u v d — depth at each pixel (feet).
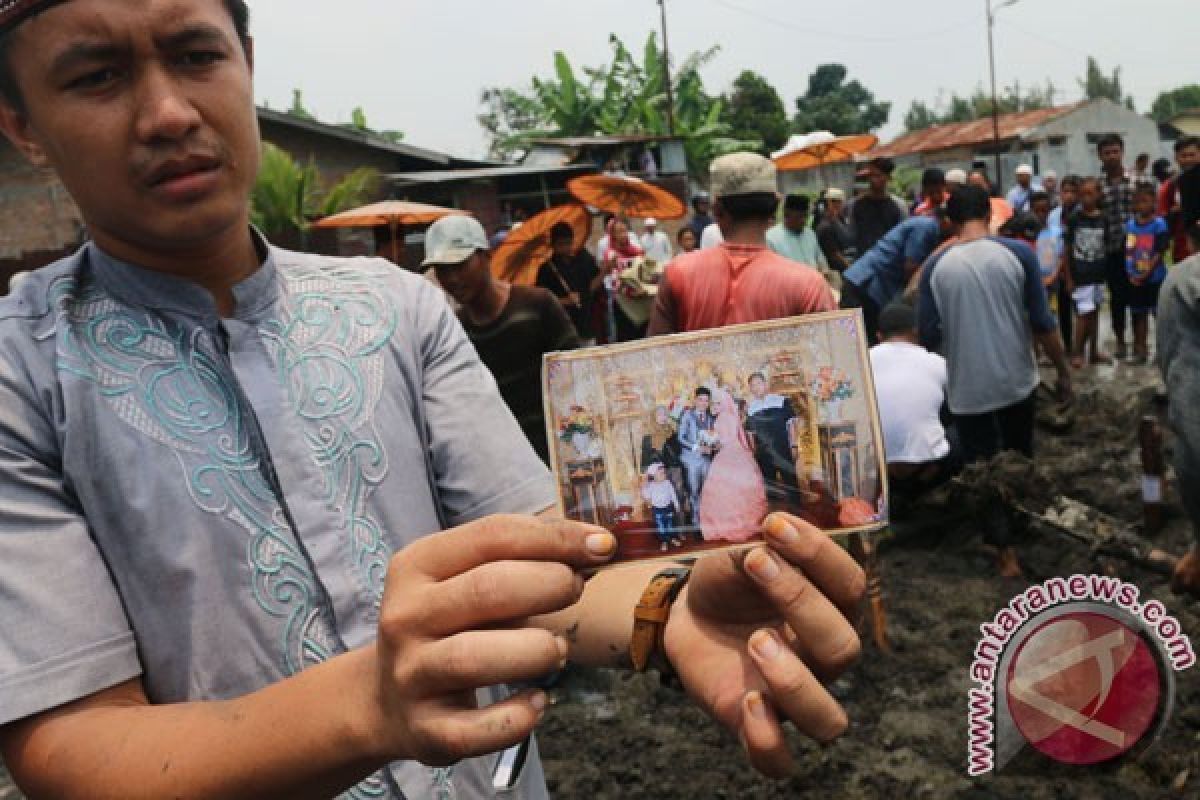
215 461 3.11
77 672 2.72
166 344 3.18
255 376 3.26
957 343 13.65
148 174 2.98
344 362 3.45
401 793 3.22
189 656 2.98
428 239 11.92
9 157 50.03
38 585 2.75
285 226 52.90
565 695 11.71
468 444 3.68
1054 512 12.94
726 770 9.91
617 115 83.51
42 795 2.61
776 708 2.61
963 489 13.62
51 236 50.88
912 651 11.66
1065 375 14.98
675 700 11.35
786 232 22.33
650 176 67.56
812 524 2.82
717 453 2.86
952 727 10.06
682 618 3.18
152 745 2.50
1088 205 26.43
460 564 2.44
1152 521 13.97
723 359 2.88
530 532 2.47
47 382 3.00
